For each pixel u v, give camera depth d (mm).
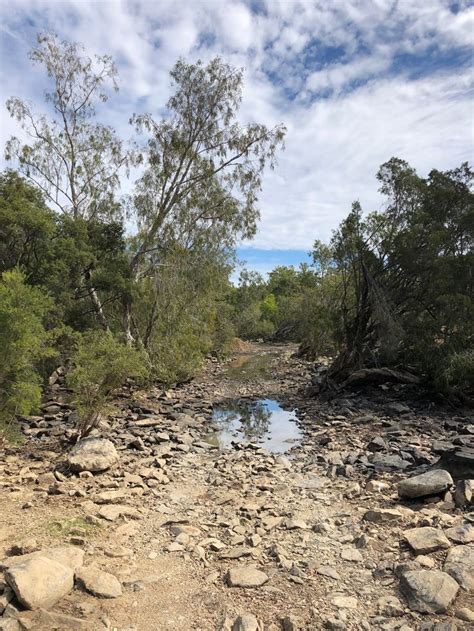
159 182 23266
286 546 6160
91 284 20516
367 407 17953
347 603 4656
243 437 14266
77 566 5199
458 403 17547
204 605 4676
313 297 34969
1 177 18906
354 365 21172
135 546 6148
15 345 9117
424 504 7574
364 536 6223
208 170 23172
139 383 20297
